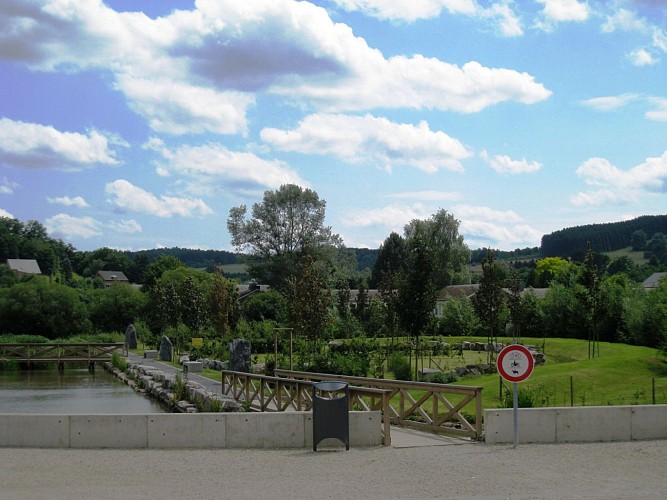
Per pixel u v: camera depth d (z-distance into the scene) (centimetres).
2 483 948
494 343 4575
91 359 4581
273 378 1872
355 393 1409
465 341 4812
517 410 1223
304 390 1758
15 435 1233
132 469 1042
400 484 933
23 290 6350
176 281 7569
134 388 3200
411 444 1263
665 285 3931
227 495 876
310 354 3278
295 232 7712
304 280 3547
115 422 1226
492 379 2705
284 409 1812
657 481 941
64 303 6431
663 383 2392
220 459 1121
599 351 3894
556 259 11856
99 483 948
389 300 4209
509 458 1113
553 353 4141
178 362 4147
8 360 4453
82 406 2605
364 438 1251
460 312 5700
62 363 4625
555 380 2538
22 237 14800
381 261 9606
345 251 8006
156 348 5194
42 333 6359
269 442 1234
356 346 3741
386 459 1116
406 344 4044
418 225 8712
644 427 1288
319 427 1198
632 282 5441
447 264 8412
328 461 1102
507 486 914
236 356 3155
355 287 9488
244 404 1981
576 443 1250
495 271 3672
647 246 17275
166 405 2602
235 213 7756
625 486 911
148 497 866
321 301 3531
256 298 6331
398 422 1516
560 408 1268
